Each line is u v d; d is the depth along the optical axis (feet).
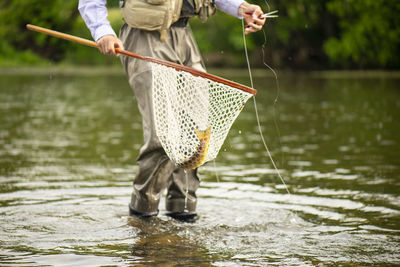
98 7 18.45
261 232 17.99
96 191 23.79
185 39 19.74
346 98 74.79
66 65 167.63
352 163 30.07
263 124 49.24
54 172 27.68
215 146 18.47
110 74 139.23
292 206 21.38
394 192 23.32
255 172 28.07
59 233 17.62
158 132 18.25
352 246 16.39
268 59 161.58
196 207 21.35
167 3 18.51
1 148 35.12
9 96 75.56
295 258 15.29
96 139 39.37
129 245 16.47
